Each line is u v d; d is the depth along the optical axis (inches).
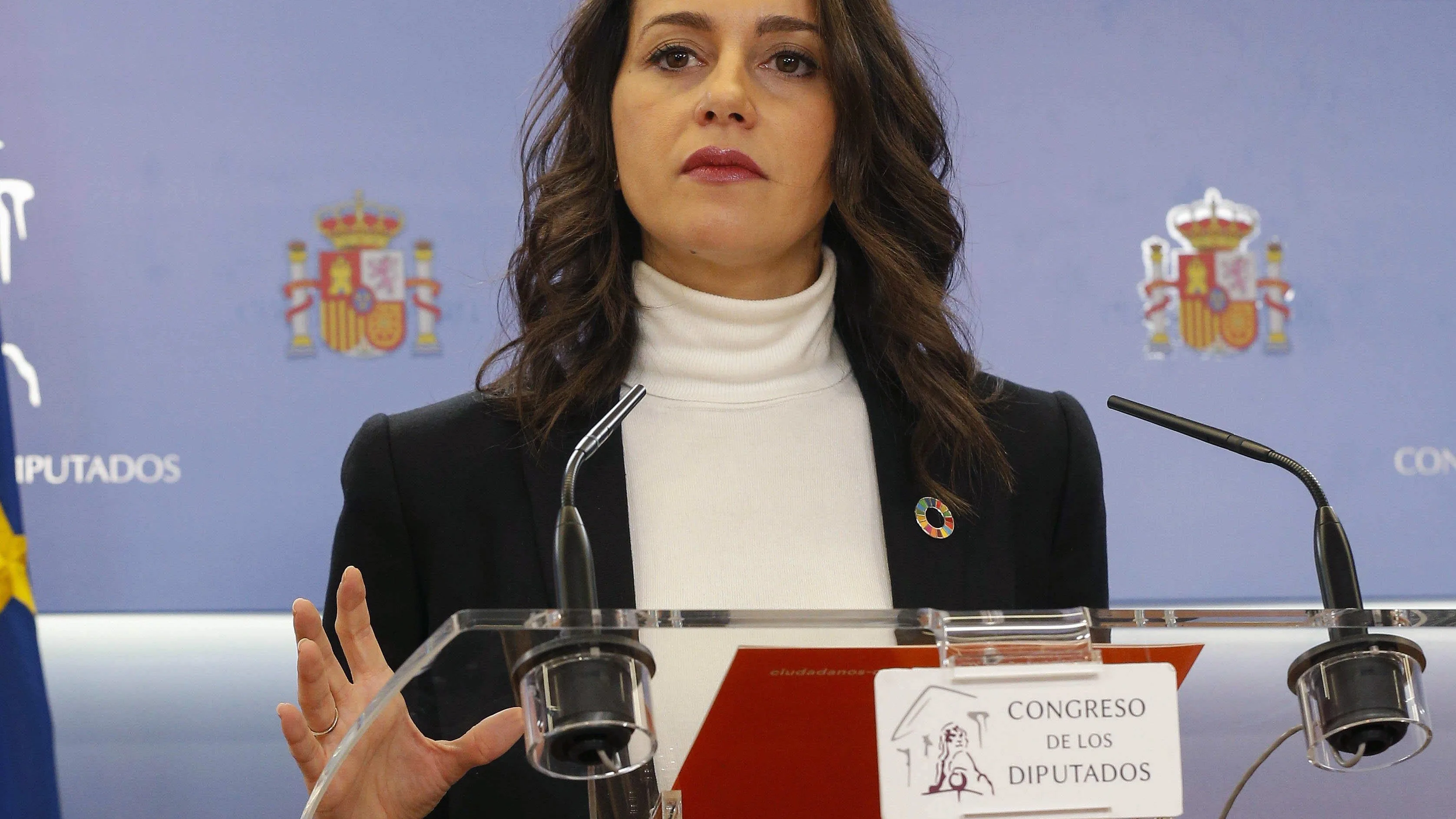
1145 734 104.7
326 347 313.4
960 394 197.8
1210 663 107.9
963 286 319.0
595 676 101.0
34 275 307.9
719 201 188.2
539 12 323.9
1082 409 215.3
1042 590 202.8
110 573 307.9
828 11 193.0
